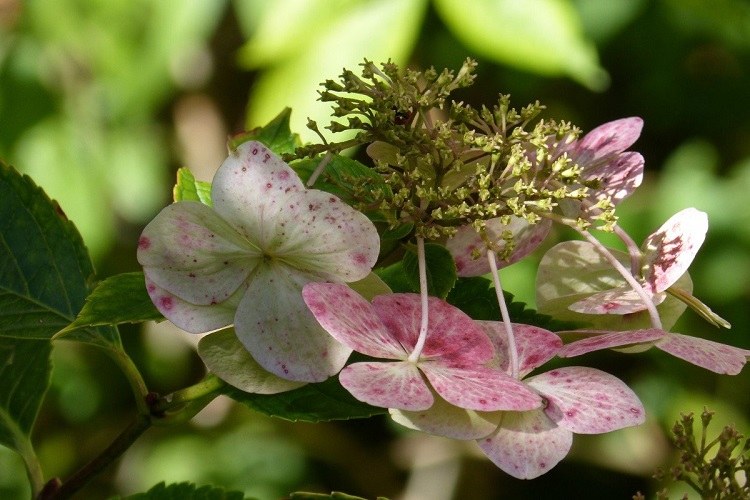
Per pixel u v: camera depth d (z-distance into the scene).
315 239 0.53
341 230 0.52
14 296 0.58
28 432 0.58
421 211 0.53
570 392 0.52
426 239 0.55
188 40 0.95
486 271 0.55
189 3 0.94
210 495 0.56
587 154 0.56
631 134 0.56
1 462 1.12
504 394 0.51
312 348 0.53
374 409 0.55
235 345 0.53
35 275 0.58
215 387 0.56
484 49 0.81
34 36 0.99
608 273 0.55
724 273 1.13
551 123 0.54
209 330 0.53
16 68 1.01
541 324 0.56
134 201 1.08
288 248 0.53
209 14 0.94
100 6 0.96
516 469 0.51
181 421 0.56
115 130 1.05
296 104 0.77
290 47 0.79
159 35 0.95
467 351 0.52
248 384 0.53
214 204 0.53
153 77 0.96
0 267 0.58
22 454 0.58
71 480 0.56
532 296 1.02
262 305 0.53
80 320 0.54
